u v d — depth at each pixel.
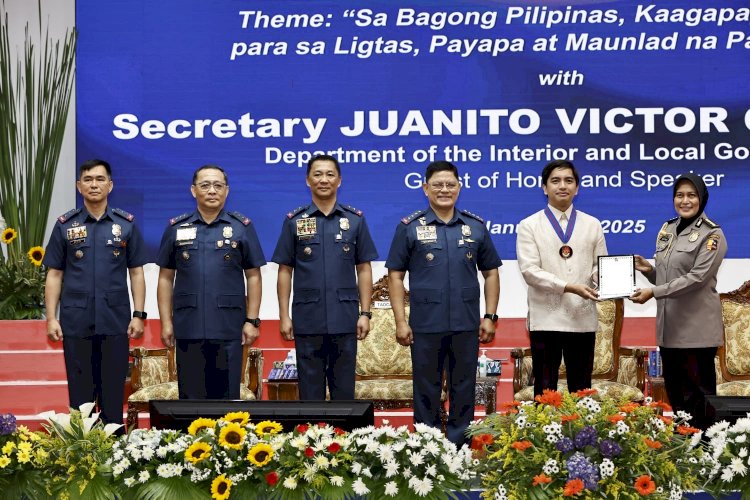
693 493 3.19
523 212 7.26
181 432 3.32
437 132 7.27
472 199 7.27
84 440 3.21
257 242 5.27
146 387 6.14
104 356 5.26
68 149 7.43
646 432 3.21
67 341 5.21
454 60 7.26
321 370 5.27
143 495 3.12
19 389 6.80
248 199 7.31
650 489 2.97
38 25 7.40
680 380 5.25
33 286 7.05
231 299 5.18
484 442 3.30
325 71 7.30
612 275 5.12
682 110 7.22
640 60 7.22
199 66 7.32
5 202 7.28
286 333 5.27
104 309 5.22
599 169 7.24
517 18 7.25
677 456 3.23
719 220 7.19
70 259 5.25
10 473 3.16
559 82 7.24
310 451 3.11
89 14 7.32
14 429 3.21
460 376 5.11
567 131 7.24
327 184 5.27
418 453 3.15
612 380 6.11
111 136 7.33
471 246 5.14
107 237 5.29
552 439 3.12
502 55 7.26
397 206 7.28
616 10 7.22
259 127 7.31
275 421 3.33
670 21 7.21
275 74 7.31
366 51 7.29
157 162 7.32
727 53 7.20
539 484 3.08
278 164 7.31
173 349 6.50
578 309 5.11
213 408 3.36
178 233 5.20
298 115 7.31
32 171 7.32
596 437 3.10
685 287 5.07
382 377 6.42
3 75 7.28
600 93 7.23
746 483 3.16
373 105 7.29
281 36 7.31
